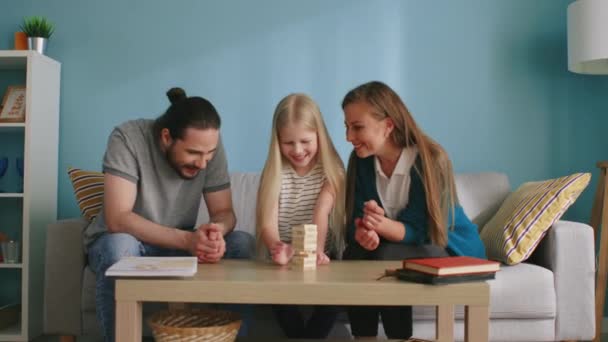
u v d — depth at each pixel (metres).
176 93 1.90
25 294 2.50
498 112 2.86
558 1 2.85
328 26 2.86
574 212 2.86
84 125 2.86
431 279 1.32
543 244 2.15
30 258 2.55
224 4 2.87
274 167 1.89
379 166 1.97
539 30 2.85
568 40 2.60
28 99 2.57
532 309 2.00
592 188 2.86
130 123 1.95
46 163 2.71
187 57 2.87
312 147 1.86
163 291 1.34
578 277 2.05
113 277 1.65
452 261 1.39
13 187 2.88
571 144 2.86
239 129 2.86
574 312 2.04
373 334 1.83
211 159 2.02
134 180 1.87
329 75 2.85
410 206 1.88
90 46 2.88
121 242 1.69
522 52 2.85
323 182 1.95
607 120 2.86
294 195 1.95
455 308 1.98
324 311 1.82
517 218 2.13
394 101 1.89
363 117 1.86
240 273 1.46
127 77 2.87
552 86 2.86
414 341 1.56
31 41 2.76
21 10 2.89
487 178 2.62
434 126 2.85
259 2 2.87
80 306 2.11
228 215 2.00
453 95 2.86
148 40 2.87
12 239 2.88
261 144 2.86
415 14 2.86
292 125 1.83
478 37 2.86
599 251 2.49
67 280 2.11
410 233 1.82
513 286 2.00
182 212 1.99
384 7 2.86
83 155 2.86
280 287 1.33
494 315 2.00
